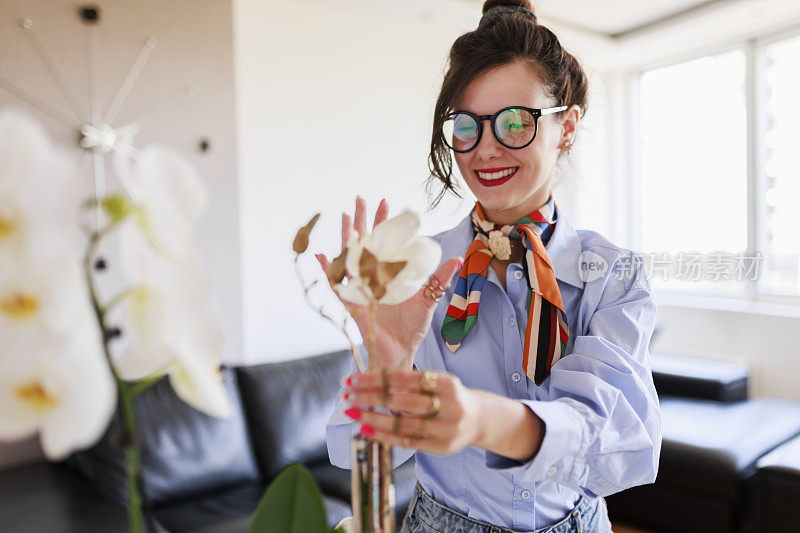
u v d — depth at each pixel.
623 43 4.31
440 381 0.54
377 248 0.51
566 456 0.72
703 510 2.66
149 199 0.35
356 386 0.53
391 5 3.43
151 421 2.37
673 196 4.69
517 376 0.97
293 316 3.35
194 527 2.16
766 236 4.16
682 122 4.60
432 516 1.00
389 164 3.71
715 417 3.11
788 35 3.92
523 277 0.98
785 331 3.80
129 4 2.66
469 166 0.95
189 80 2.83
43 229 0.32
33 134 0.33
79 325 0.33
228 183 2.94
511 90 0.92
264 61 3.21
